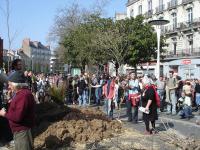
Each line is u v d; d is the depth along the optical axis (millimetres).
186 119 17469
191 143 9312
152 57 45219
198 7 56656
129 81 16719
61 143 10734
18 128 6848
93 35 39312
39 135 10906
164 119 17250
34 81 22906
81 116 12758
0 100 11242
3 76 11297
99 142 11078
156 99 12773
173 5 63188
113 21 41188
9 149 9938
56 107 13289
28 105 6867
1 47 14508
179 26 60938
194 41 56969
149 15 70500
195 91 22344
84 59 42531
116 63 39812
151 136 11781
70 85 25797
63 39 53688
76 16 56219
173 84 19656
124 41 39469
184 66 55531
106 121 12914
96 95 24766
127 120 16531
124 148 9969
